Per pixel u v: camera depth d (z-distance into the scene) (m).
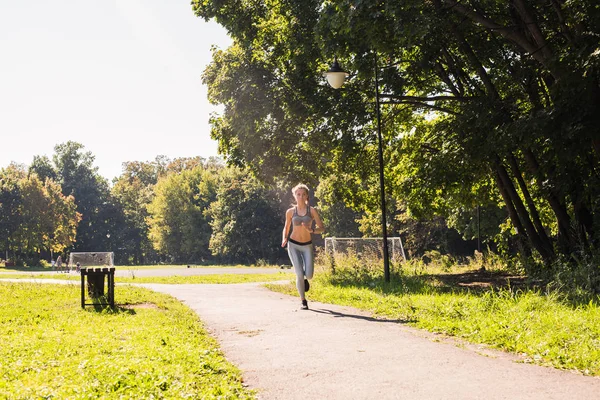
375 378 5.35
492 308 9.23
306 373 5.63
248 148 23.11
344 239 23.03
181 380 5.25
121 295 14.55
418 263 24.16
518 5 14.89
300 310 10.59
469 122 17.23
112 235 113.25
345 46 16.47
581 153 14.36
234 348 7.05
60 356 6.68
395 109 24.89
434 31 17.17
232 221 83.56
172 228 98.44
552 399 4.59
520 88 18.77
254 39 22.59
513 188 20.19
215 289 16.84
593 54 12.76
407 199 25.89
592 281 11.92
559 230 18.19
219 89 23.14
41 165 116.19
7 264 85.25
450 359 6.13
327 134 22.64
